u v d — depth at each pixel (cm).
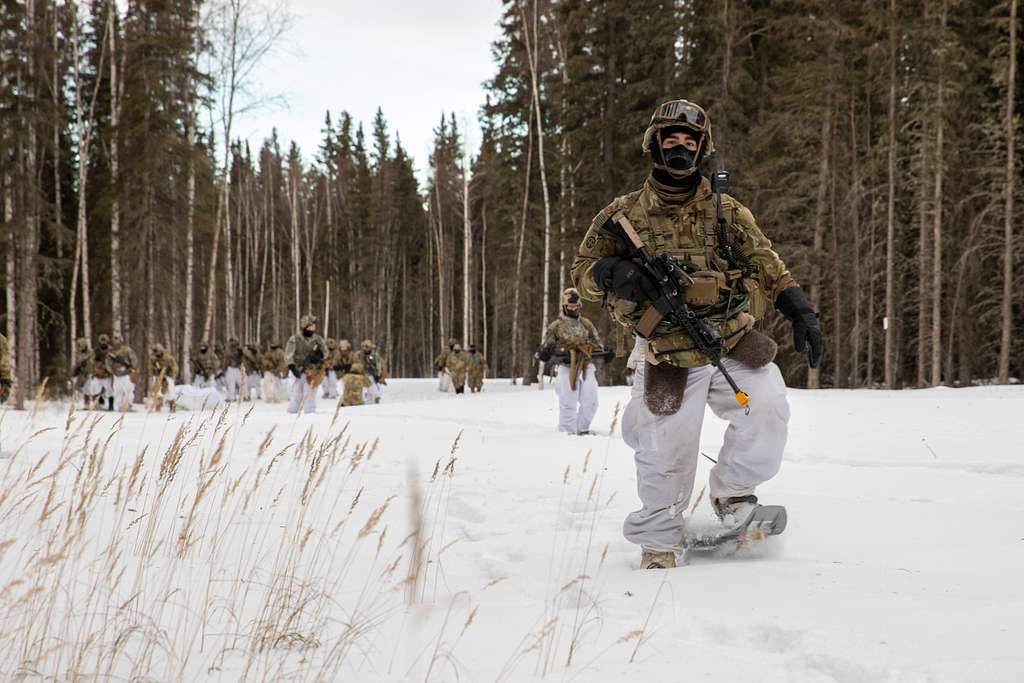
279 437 912
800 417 1139
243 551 363
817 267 2645
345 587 314
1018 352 3008
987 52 2903
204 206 2552
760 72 3072
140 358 2405
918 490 543
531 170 3275
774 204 2689
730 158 2330
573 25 2709
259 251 6631
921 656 208
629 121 2512
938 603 258
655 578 317
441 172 5528
